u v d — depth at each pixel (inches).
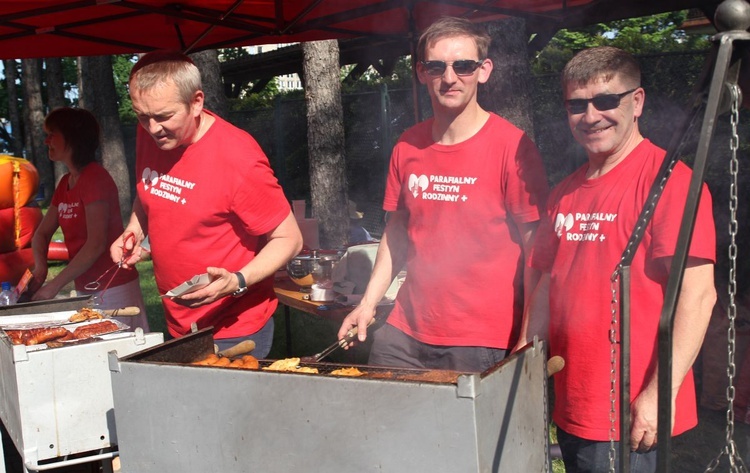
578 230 84.0
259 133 579.2
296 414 71.9
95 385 97.3
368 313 105.6
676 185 76.5
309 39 175.8
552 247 89.1
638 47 377.7
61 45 174.1
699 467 133.6
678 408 80.2
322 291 150.2
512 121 208.2
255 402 74.0
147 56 100.0
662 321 54.8
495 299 99.8
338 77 311.9
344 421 69.6
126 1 127.9
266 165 106.2
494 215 98.4
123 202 530.3
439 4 161.0
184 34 170.7
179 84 97.4
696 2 159.9
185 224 106.2
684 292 77.0
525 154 96.5
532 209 95.7
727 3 54.1
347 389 68.9
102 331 103.3
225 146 104.0
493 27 206.1
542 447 80.0
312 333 240.2
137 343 99.3
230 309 109.8
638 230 62.1
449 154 100.0
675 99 266.1
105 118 523.8
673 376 76.9
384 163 421.4
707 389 152.5
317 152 312.3
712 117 53.2
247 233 108.6
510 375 71.1
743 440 133.5
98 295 134.6
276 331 246.7
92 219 146.4
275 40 177.0
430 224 102.1
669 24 578.2
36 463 94.7
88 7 138.4
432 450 65.8
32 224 259.8
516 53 206.5
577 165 292.8
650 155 79.8
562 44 530.0
